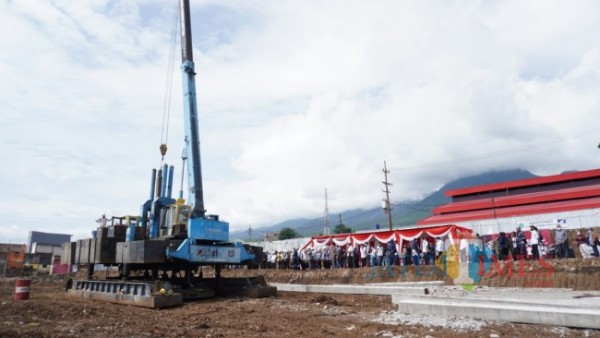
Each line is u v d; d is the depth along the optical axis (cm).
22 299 1855
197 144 1925
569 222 3095
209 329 1094
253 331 1064
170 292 1627
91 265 2048
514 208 4816
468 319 1149
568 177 4859
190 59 2022
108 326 1135
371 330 1064
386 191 4925
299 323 1189
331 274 2691
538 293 1606
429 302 1303
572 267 1880
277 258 3350
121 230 1998
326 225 8662
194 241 1778
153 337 982
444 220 5069
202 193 1881
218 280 2058
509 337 941
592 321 979
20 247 5641
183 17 2059
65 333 1022
